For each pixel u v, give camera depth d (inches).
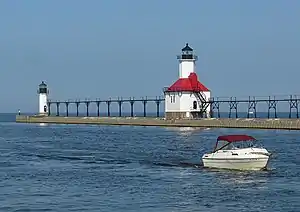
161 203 2684.5
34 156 4972.9
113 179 3437.5
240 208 2573.8
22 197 2844.5
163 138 7062.0
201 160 4397.1
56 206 2625.5
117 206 2618.1
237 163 3747.5
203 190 3019.2
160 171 3814.0
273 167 3878.0
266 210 2529.5
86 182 3321.9
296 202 2682.1
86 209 2561.5
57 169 3969.0
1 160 4616.1
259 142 5703.7
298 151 4936.0
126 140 6875.0
